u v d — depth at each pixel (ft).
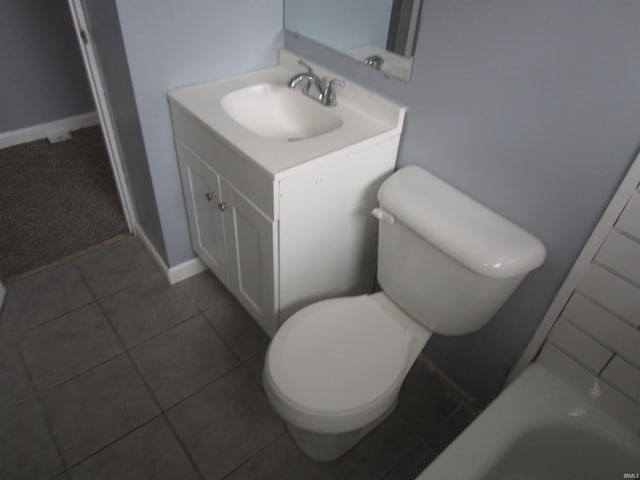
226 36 4.90
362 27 4.33
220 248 5.44
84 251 6.74
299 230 4.31
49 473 4.42
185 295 6.24
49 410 4.89
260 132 5.09
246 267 5.03
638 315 3.45
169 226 5.89
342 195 4.42
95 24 4.80
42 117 8.86
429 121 4.23
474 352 4.98
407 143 4.54
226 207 4.76
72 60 8.63
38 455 4.54
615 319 3.60
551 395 4.09
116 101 5.28
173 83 4.83
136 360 5.42
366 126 4.46
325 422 3.65
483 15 3.46
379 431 4.92
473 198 4.17
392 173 4.73
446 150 4.21
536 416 3.96
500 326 4.56
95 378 5.21
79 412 4.89
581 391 4.10
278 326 4.99
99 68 5.34
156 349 5.56
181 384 5.22
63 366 5.30
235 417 4.95
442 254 3.86
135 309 6.01
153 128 4.99
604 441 3.89
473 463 3.63
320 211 4.35
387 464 4.66
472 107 3.84
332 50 4.75
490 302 3.87
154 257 6.63
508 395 4.08
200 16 4.60
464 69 3.76
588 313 3.76
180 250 6.22
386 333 4.24
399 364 3.99
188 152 5.00
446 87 3.95
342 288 5.39
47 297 6.06
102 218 7.30
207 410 5.00
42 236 6.91
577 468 4.09
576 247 3.63
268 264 4.47
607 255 3.44
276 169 3.77
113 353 5.48
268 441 4.78
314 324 4.23
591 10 2.92
